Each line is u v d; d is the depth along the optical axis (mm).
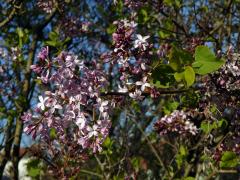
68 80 2639
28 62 6148
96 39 6898
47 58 2645
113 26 5359
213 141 4457
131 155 6684
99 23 7121
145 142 6906
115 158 6168
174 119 4156
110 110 2787
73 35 6398
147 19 4984
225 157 3643
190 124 4125
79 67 2650
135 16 4973
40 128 2715
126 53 2787
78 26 6414
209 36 4555
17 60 5930
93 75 2688
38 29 6477
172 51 2449
